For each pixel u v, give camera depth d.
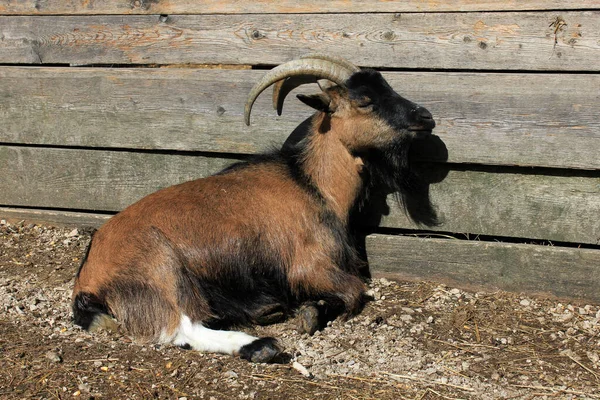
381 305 4.98
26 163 6.16
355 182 4.96
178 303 4.39
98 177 6.01
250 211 4.72
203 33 5.49
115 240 4.53
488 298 5.05
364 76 4.73
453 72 5.05
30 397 3.85
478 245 5.10
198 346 4.34
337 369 4.16
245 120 4.82
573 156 4.84
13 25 5.93
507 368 4.16
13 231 6.18
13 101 6.02
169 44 5.59
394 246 5.30
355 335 4.56
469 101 4.99
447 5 4.94
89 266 4.60
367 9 5.11
